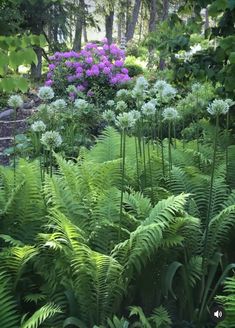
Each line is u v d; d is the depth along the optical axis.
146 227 2.71
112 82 10.68
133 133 5.58
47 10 17.03
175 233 3.02
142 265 3.03
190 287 3.10
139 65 19.25
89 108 8.25
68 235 2.72
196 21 5.21
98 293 2.75
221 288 3.26
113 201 3.33
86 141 7.37
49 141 3.43
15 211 3.35
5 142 8.84
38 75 17.80
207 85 6.61
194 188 3.79
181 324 3.03
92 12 24.12
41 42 2.59
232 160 4.42
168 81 5.71
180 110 6.50
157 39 5.41
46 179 3.37
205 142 5.37
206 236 3.17
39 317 2.25
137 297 3.15
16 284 2.87
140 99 4.06
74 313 2.78
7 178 3.94
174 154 4.54
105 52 12.27
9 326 2.45
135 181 4.04
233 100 4.88
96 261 2.62
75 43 22.92
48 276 2.90
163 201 3.03
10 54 2.47
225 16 4.99
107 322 2.73
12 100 3.85
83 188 3.77
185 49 5.14
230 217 3.28
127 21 31.12
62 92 11.12
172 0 22.08
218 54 4.76
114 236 3.10
